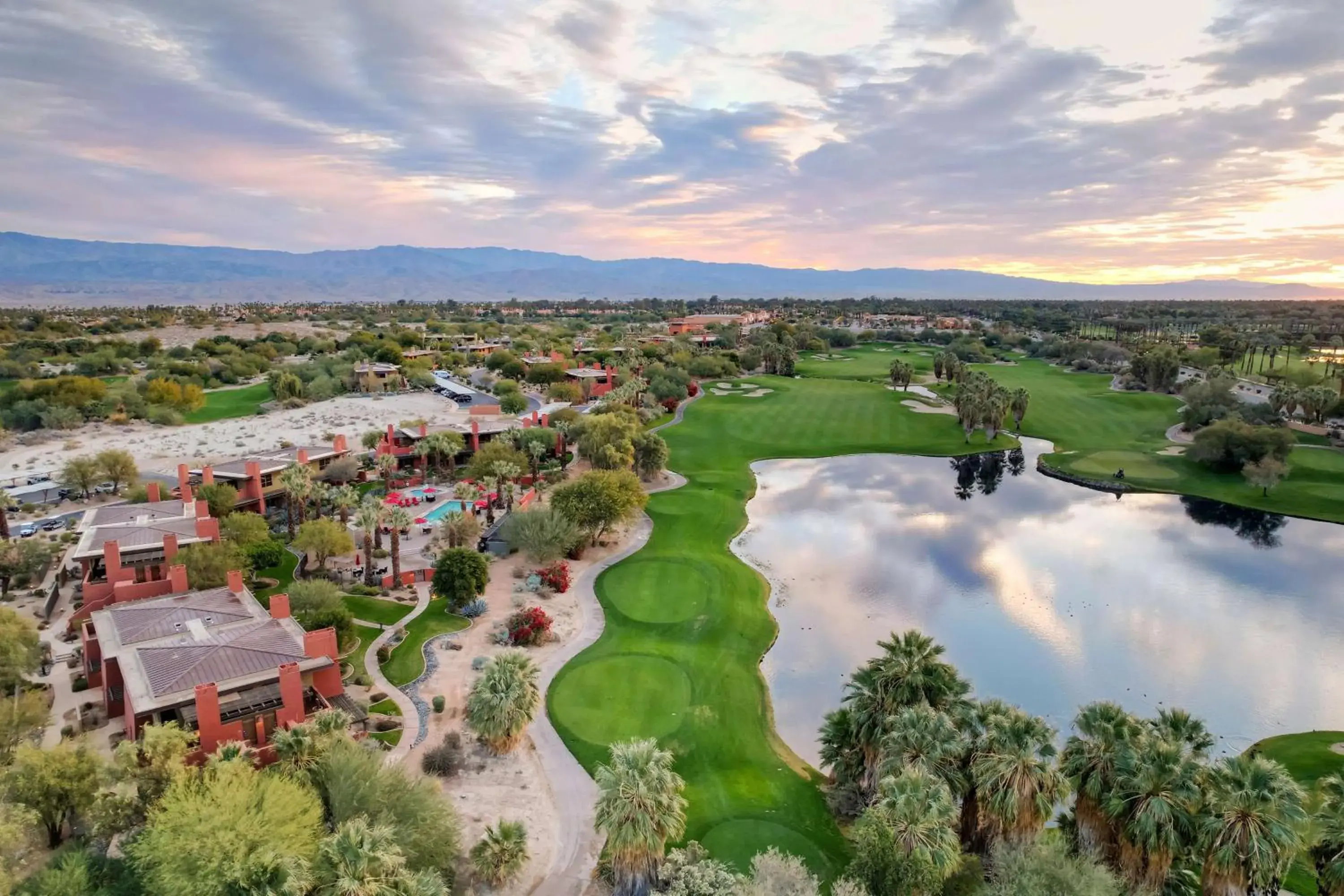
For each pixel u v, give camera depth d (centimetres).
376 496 8150
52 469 9562
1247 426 9806
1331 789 2803
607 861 3030
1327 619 5869
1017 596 6228
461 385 16800
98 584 4984
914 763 3009
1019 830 2880
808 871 2947
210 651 3847
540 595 5816
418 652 4875
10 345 18262
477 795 3575
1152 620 5828
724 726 4225
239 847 2494
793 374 18012
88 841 2909
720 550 7075
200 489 7050
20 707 3634
